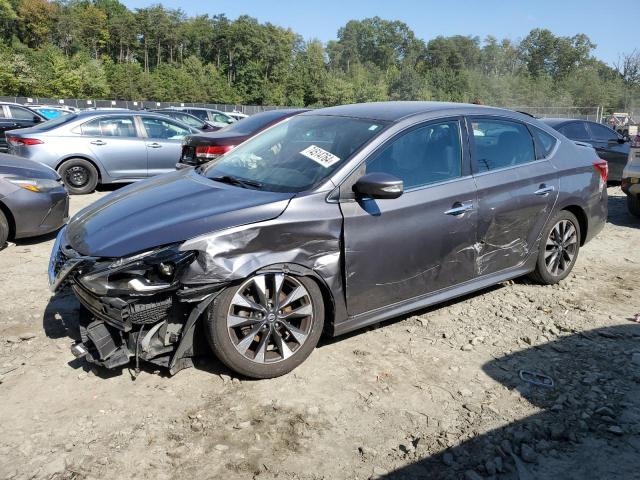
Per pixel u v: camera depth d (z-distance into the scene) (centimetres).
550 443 294
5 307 443
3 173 591
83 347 329
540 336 413
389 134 388
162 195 376
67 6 11144
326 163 373
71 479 258
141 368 351
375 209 366
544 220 479
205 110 2339
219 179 398
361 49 14750
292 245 337
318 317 353
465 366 369
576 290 512
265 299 333
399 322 433
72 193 965
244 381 341
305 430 298
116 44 11450
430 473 270
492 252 441
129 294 304
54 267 353
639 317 446
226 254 317
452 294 421
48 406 312
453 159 418
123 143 992
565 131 1110
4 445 279
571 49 11769
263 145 440
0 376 341
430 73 9231
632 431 303
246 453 279
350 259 358
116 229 334
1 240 595
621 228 791
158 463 270
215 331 321
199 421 302
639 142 818
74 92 6850
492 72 12125
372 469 271
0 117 1552
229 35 10738
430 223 392
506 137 462
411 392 337
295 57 10725
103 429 293
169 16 11569
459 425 306
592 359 381
